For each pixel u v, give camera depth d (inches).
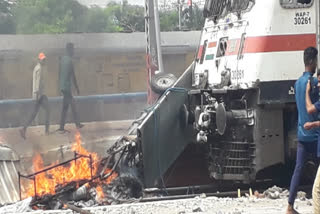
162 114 493.4
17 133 735.7
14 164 485.1
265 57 422.9
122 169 473.4
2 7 1039.6
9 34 1010.1
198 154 513.3
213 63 492.4
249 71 428.8
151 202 415.2
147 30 952.9
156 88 556.1
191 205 397.4
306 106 343.6
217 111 441.1
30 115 797.9
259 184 465.4
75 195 434.3
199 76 514.0
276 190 424.2
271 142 427.2
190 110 504.4
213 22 505.7
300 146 351.3
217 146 458.9
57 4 1059.9
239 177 438.3
